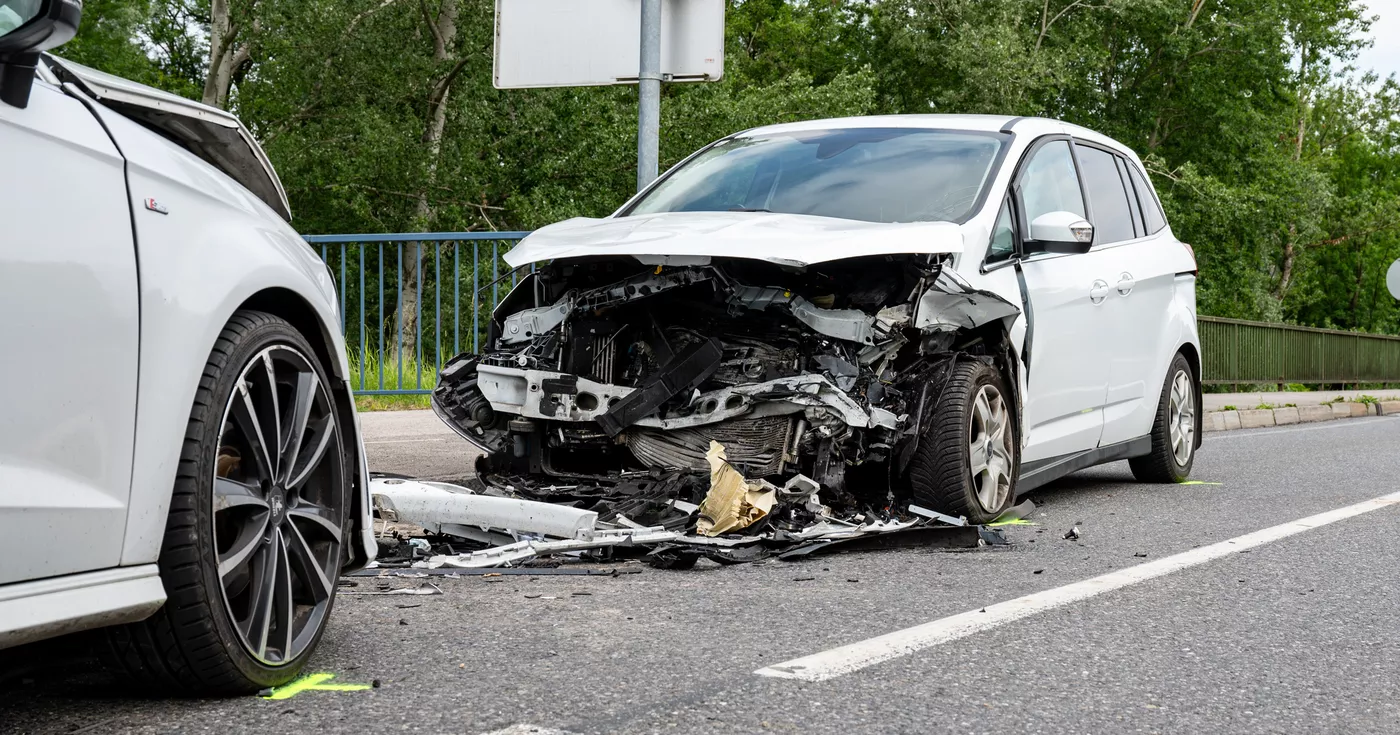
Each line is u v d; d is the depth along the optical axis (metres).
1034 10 33.03
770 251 4.62
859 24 37.28
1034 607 3.80
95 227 2.27
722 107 24.97
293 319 2.95
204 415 2.46
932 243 4.88
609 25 7.98
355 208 22.61
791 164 5.98
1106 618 3.69
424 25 24.98
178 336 2.41
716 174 6.12
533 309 5.30
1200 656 3.27
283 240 2.90
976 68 30.44
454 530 4.51
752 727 2.53
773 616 3.58
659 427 4.86
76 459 2.20
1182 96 36.81
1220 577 4.41
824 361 4.79
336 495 2.94
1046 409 5.88
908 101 35.81
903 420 4.91
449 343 11.38
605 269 5.06
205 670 2.51
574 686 2.79
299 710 2.55
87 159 2.30
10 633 2.06
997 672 3.04
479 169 24.30
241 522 2.63
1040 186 6.06
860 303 4.87
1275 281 47.84
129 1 23.53
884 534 4.74
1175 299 7.47
